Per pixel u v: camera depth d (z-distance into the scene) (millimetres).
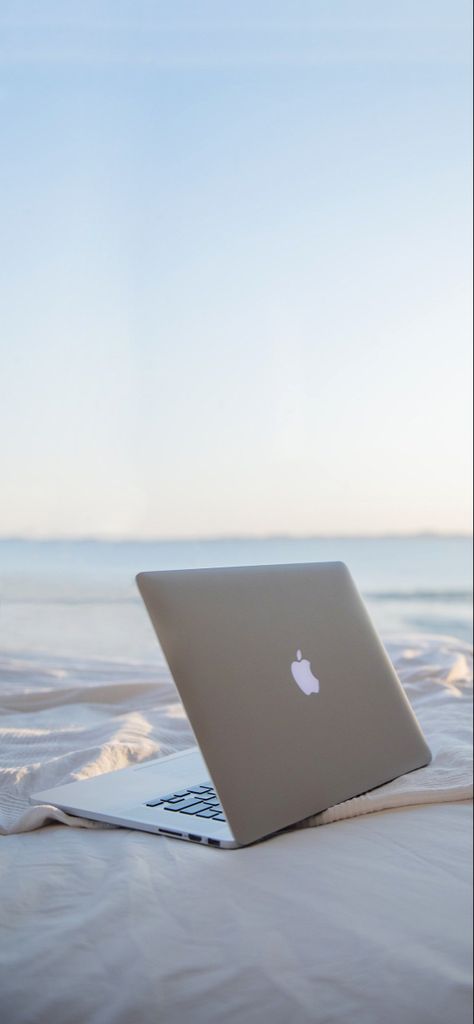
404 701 1253
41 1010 699
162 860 898
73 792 1094
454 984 686
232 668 1035
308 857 898
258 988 697
